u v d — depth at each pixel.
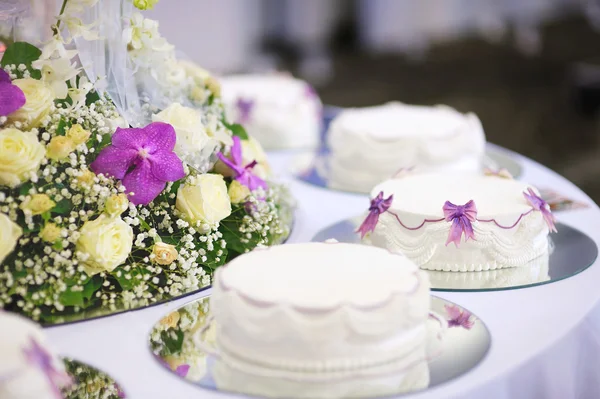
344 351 1.12
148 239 1.50
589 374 1.37
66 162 1.40
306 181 2.26
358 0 7.82
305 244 1.38
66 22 1.52
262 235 1.64
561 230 1.81
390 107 2.59
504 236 1.56
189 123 1.56
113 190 1.41
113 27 1.58
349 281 1.19
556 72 7.69
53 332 1.29
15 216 1.31
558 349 1.25
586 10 9.10
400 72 7.38
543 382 1.21
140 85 1.67
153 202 1.51
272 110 2.72
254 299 1.13
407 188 1.75
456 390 1.08
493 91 7.19
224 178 1.72
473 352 1.19
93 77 1.55
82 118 1.47
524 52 8.10
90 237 1.34
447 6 8.52
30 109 1.39
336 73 7.12
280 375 1.11
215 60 6.51
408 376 1.11
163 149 1.47
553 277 1.52
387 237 1.61
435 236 1.55
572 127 6.66
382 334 1.12
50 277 1.34
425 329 1.25
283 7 7.14
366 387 1.08
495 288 1.47
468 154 2.28
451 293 1.46
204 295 1.44
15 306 1.34
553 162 5.92
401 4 8.14
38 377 0.93
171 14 5.99
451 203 1.55
